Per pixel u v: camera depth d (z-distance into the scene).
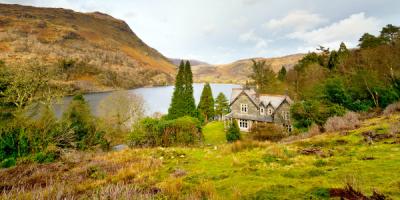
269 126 28.58
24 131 18.69
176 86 51.22
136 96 51.19
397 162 6.69
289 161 8.99
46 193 6.12
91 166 10.70
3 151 16.78
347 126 17.25
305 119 26.77
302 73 65.44
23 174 9.87
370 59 41.00
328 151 10.02
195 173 8.20
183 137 22.86
